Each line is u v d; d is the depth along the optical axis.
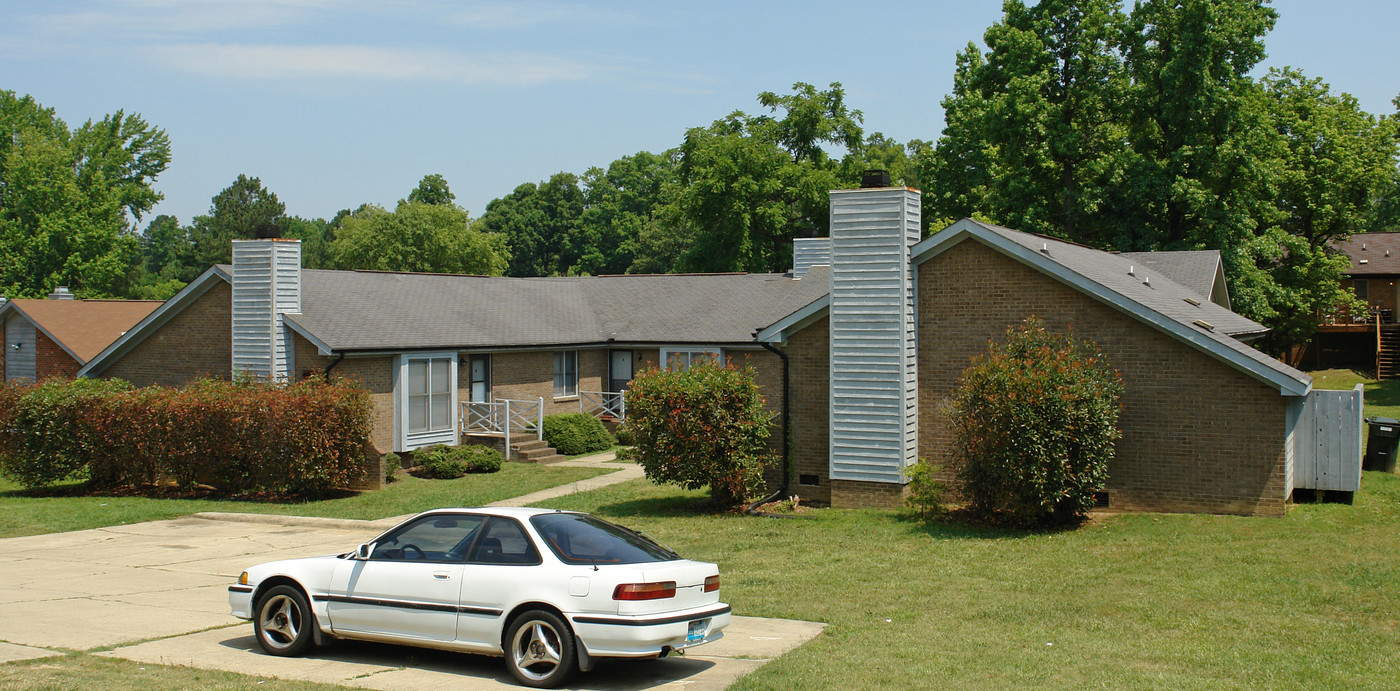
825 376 20.95
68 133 73.69
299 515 21.92
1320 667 9.70
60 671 9.55
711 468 19.77
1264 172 37.91
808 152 62.03
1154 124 40.53
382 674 9.76
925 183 45.47
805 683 9.25
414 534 10.41
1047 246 21.55
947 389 19.73
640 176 103.19
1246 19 38.28
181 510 22.70
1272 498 17.22
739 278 36.50
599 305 36.66
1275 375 16.84
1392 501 18.41
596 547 9.88
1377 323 49.66
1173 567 14.30
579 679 9.66
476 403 30.27
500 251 81.12
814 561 15.52
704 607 9.77
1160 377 18.02
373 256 72.38
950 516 18.55
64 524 20.83
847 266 19.92
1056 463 16.75
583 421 31.58
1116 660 10.04
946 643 10.79
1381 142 46.78
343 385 24.53
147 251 146.38
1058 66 41.84
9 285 65.00
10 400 26.28
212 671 9.73
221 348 28.50
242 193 113.94
